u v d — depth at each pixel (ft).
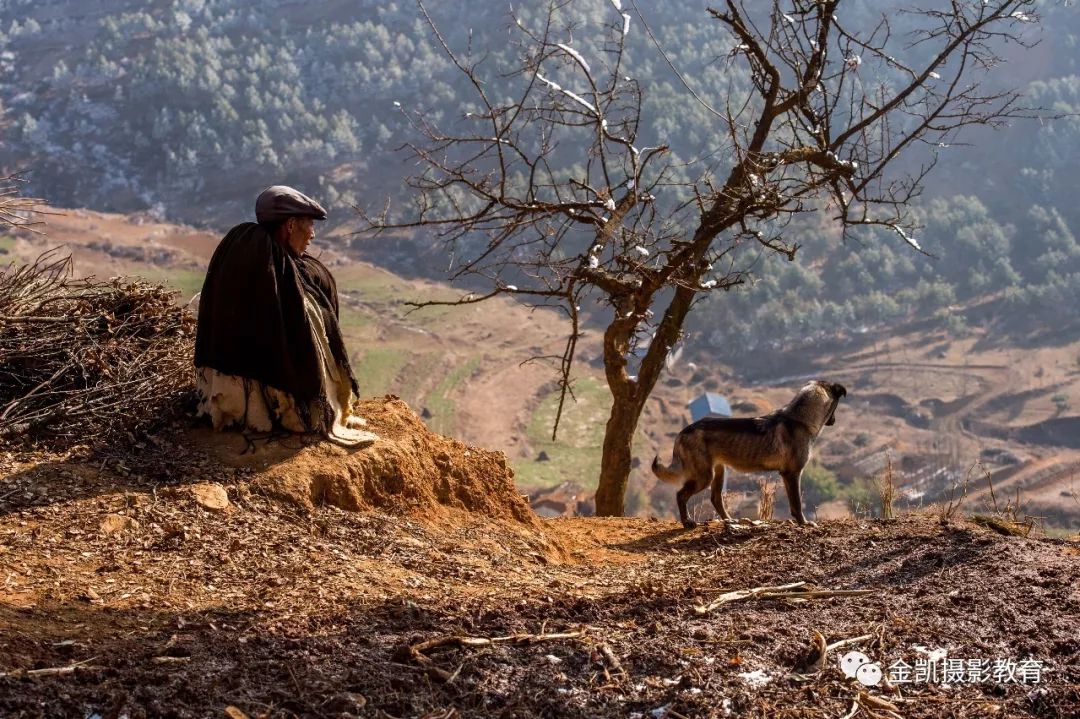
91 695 11.62
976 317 444.96
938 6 420.36
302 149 608.60
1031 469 322.75
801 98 41.65
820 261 480.23
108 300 25.48
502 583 20.08
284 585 17.60
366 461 23.31
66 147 649.61
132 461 21.85
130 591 16.46
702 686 13.41
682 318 42.42
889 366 409.08
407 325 408.05
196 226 567.18
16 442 21.86
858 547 22.97
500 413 343.46
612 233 36.09
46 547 18.03
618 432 42.60
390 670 13.24
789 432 27.43
